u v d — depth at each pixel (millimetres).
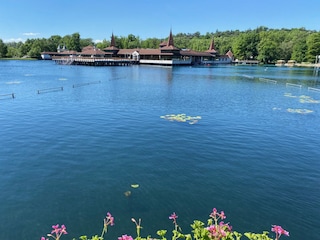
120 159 10688
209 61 105188
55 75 50812
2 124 15477
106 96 26750
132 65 88188
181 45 136625
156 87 35156
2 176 9094
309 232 6578
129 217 7027
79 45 141500
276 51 109062
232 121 17031
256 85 38969
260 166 10336
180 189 8500
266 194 8312
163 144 12469
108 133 13969
